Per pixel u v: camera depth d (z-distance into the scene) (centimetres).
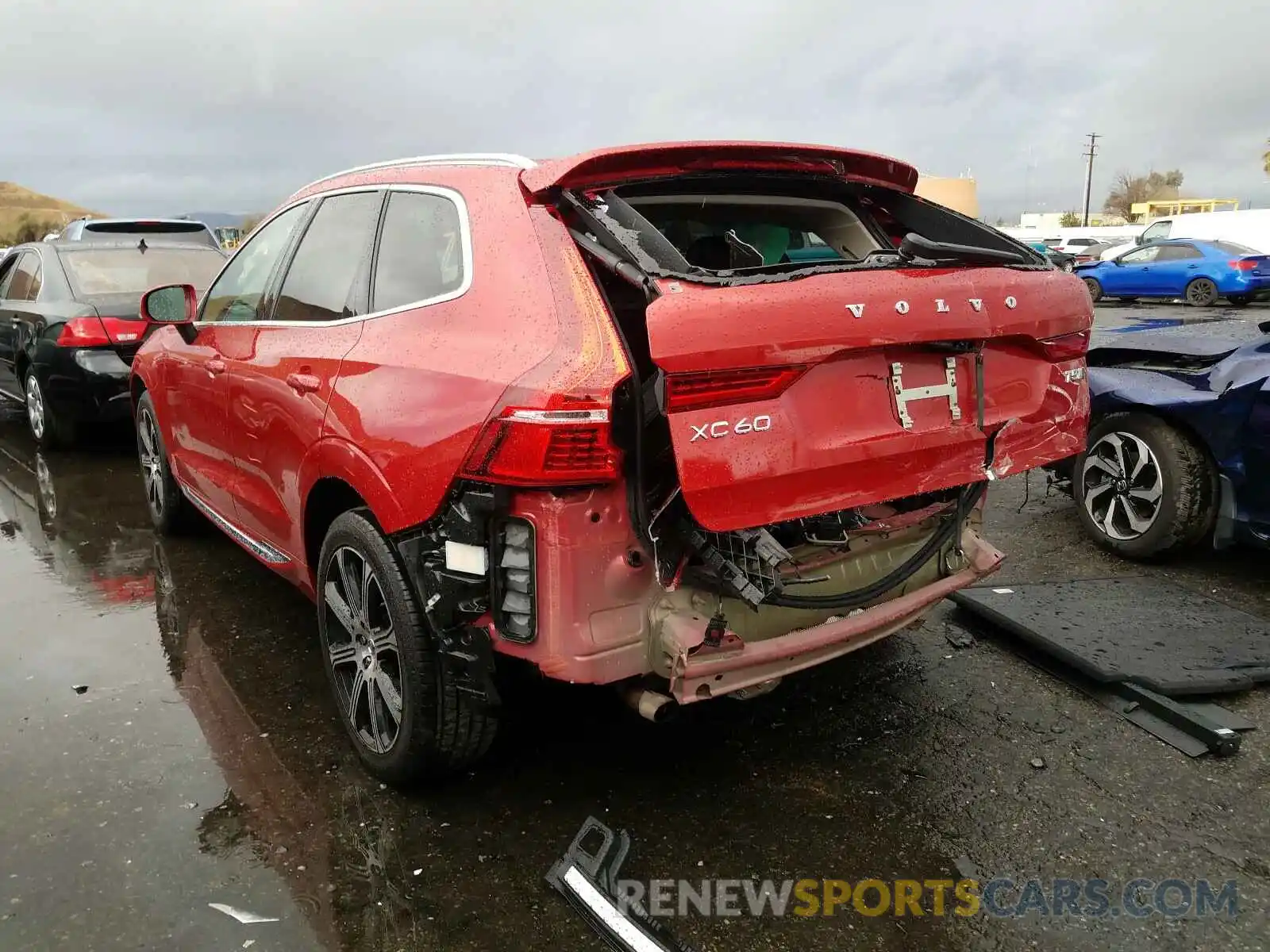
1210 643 357
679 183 284
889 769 295
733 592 234
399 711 272
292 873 248
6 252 859
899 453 249
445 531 239
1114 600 403
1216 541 435
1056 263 308
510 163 271
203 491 437
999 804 276
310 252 340
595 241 237
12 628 408
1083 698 338
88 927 228
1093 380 473
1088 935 226
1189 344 484
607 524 225
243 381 356
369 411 265
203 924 229
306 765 300
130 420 711
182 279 754
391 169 315
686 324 207
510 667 255
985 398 272
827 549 270
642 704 241
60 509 595
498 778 291
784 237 353
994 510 560
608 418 215
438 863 252
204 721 328
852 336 230
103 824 269
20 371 756
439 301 263
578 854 254
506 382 224
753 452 220
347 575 290
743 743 312
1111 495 471
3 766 299
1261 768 292
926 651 378
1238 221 2942
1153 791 282
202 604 435
